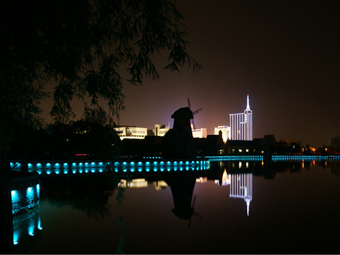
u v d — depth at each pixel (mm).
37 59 5609
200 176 34781
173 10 4812
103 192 21750
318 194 21156
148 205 16922
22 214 14258
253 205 17000
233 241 10180
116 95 6039
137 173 38344
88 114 6281
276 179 31594
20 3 4797
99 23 5348
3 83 4586
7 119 5148
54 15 5238
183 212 15023
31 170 42000
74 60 5652
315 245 9703
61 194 20766
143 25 4938
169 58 4586
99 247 9500
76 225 12406
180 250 9242
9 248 7949
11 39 4926
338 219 13445
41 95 6512
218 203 17562
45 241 10125
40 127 6215
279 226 12211
